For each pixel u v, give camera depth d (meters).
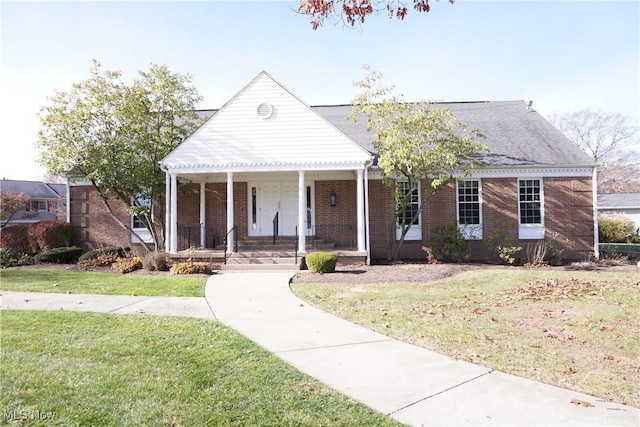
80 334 6.10
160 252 14.20
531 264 15.01
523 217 16.95
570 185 16.80
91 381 4.32
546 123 19.06
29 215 36.34
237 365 4.87
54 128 14.62
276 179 18.05
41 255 16.17
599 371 4.84
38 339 5.82
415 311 7.91
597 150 44.88
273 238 17.05
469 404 3.87
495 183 16.95
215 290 10.02
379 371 4.75
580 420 3.55
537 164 16.53
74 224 18.36
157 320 7.00
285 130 15.23
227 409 3.73
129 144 15.50
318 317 7.39
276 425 3.45
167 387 4.20
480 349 5.60
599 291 9.69
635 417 3.61
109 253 16.53
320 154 15.11
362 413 3.67
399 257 16.95
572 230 16.72
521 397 4.04
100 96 15.02
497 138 18.23
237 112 15.38
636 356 5.38
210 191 18.20
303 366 4.90
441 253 16.16
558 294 9.46
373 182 17.19
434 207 17.05
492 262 16.08
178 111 16.48
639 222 38.53
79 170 15.36
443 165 14.70
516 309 8.07
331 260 12.99
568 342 5.93
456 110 20.72
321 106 21.47
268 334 6.28
